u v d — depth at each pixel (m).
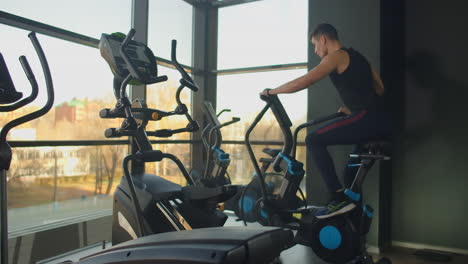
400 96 3.44
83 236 3.06
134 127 2.01
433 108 3.30
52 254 2.80
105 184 3.31
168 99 4.10
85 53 3.07
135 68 1.90
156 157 2.04
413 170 3.38
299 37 4.00
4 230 1.43
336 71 2.30
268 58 4.19
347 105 2.33
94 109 3.16
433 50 3.32
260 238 1.19
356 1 3.34
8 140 2.52
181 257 1.12
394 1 3.46
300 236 2.57
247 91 4.31
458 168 3.21
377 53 3.22
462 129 3.20
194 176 4.33
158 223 2.01
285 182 2.60
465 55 3.20
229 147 4.39
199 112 4.50
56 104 2.84
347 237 2.28
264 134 4.20
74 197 3.03
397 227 3.43
